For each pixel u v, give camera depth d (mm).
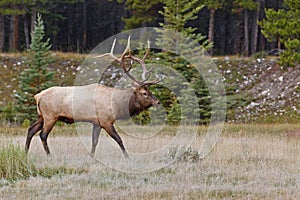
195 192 23156
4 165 26312
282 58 56469
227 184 24656
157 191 23172
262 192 23266
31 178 25375
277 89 66250
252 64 71812
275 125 54750
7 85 68000
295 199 22156
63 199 21969
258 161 30109
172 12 56781
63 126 50312
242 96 64562
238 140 38875
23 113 55438
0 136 37281
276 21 55750
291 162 30406
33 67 56688
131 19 76312
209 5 78000
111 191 23250
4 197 22297
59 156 30234
